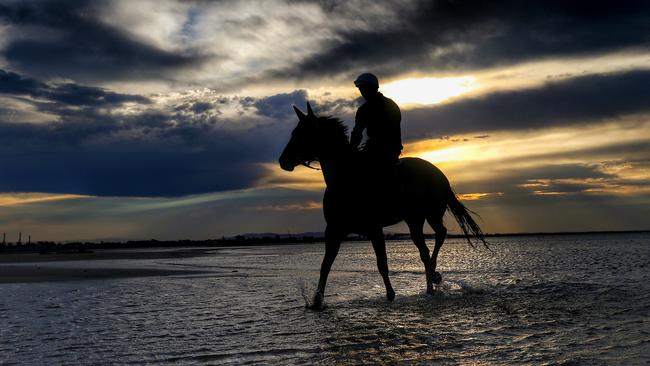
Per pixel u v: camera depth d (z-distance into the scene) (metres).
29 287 12.44
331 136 8.09
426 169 9.27
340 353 5.00
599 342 5.23
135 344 5.66
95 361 4.96
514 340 5.41
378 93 8.35
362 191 7.99
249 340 5.71
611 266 17.12
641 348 4.93
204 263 26.50
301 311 7.73
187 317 7.45
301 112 8.27
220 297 9.84
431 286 9.39
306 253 49.59
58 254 53.09
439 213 9.55
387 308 7.79
